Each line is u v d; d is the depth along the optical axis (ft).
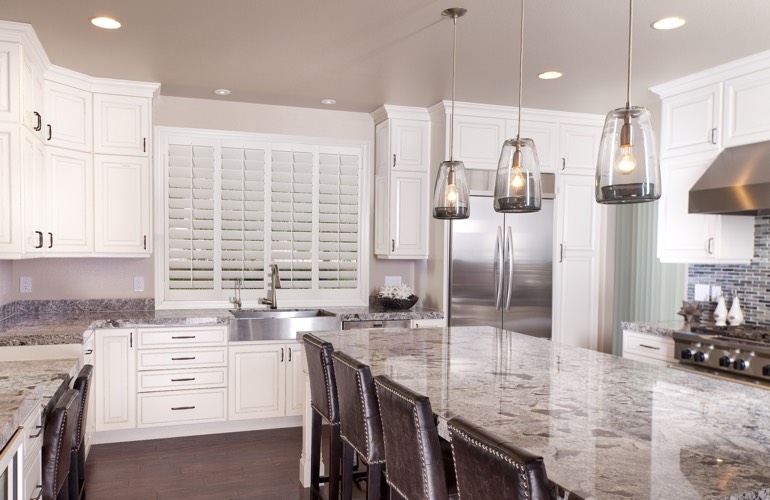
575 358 8.96
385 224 16.51
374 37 10.81
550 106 15.85
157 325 13.41
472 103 15.55
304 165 16.60
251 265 16.19
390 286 16.53
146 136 14.05
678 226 13.38
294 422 14.89
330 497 8.95
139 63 12.43
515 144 7.85
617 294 18.38
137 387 13.32
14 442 5.28
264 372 14.26
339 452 8.92
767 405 6.38
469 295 15.87
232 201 15.98
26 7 9.49
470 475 4.65
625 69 12.43
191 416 13.73
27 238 11.02
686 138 13.14
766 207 10.57
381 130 16.80
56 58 12.08
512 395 6.68
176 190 15.48
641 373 7.96
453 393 6.72
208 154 15.74
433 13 9.70
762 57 11.29
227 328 13.96
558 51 11.41
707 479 4.28
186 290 15.69
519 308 16.35
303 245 16.67
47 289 14.38
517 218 16.25
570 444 5.02
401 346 9.86
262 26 10.32
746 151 11.64
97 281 14.82
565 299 16.92
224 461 12.35
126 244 13.89
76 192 13.16
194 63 12.44
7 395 6.17
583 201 17.02
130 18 9.98
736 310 13.20
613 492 4.04
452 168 9.09
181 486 11.04
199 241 15.70
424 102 15.69
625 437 5.22
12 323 12.66
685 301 14.12
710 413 6.03
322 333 11.25
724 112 12.17
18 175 10.62
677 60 11.80
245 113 16.05
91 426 12.82
